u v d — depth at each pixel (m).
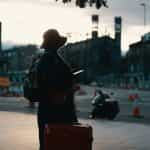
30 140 12.94
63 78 6.79
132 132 15.60
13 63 138.38
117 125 18.53
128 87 113.38
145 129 16.78
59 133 5.92
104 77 136.75
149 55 129.75
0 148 11.33
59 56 6.91
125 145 12.19
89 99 51.09
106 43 138.50
